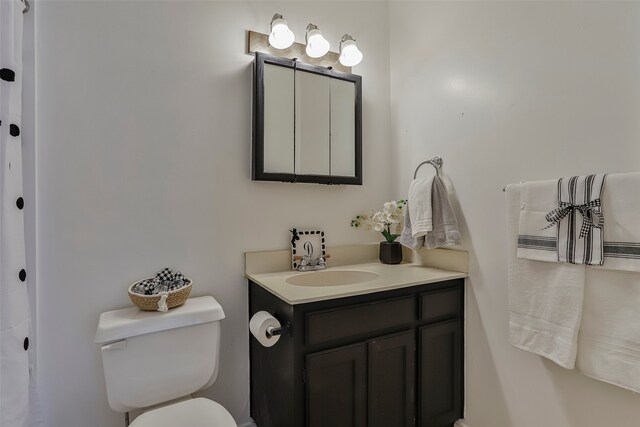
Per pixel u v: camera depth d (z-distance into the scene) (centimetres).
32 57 115
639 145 93
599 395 102
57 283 120
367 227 182
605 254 94
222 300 148
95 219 125
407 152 181
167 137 138
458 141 150
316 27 156
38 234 116
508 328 128
